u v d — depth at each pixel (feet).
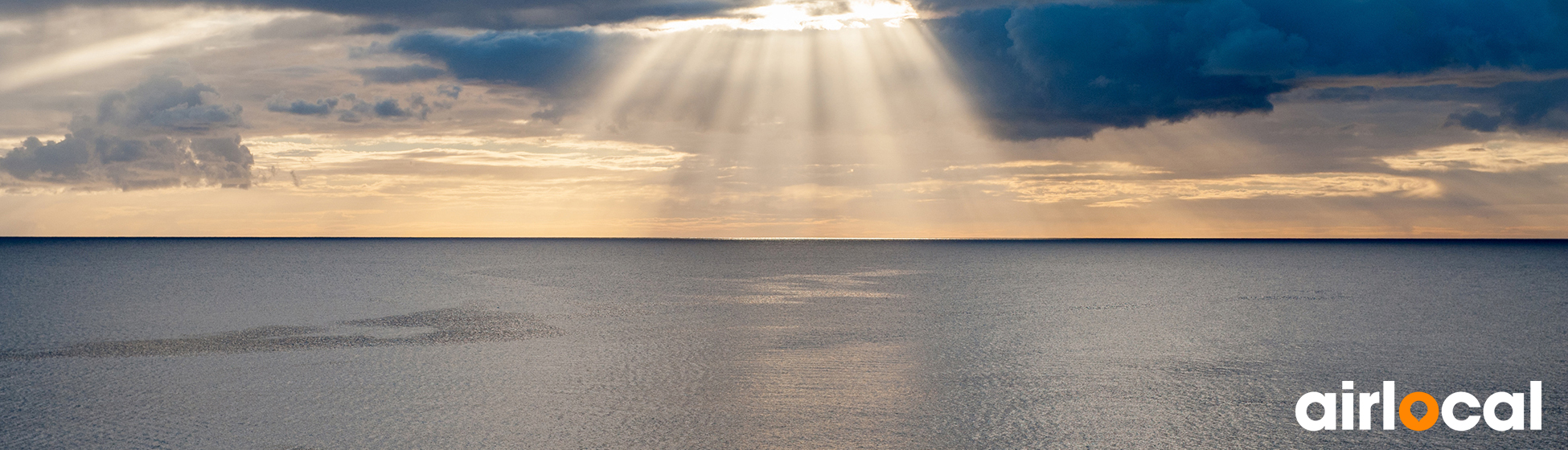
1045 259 351.46
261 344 86.58
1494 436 51.49
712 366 72.95
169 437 50.78
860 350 81.66
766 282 185.68
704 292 156.76
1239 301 138.82
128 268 253.65
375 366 73.20
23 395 61.52
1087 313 118.42
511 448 48.49
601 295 149.07
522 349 82.64
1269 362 75.41
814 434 51.19
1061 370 71.56
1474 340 89.71
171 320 108.78
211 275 214.28
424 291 158.92
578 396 60.85
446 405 58.29
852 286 173.06
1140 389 63.87
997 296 148.36
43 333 95.81
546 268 249.34
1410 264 295.69
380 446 48.88
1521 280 196.44
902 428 52.54
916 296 147.84
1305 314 116.26
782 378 67.56
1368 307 126.82
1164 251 504.43
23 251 444.14
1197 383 66.03
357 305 128.77
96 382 66.44
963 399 60.03
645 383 65.36
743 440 49.80
